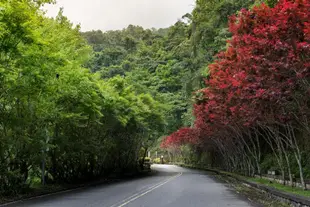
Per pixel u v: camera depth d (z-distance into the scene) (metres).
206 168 60.25
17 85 16.45
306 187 18.47
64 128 24.19
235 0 48.09
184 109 74.25
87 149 25.52
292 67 12.98
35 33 15.23
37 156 19.86
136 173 46.25
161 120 46.25
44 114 19.44
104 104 27.78
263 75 14.67
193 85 56.72
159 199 16.70
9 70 14.97
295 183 20.52
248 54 15.11
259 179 28.17
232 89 20.20
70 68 21.02
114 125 32.50
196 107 33.84
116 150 38.19
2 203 15.70
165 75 79.06
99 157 33.25
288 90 14.13
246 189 23.53
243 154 37.38
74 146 24.44
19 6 14.21
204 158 71.69
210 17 54.50
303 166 23.80
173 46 92.56
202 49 56.09
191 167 70.88
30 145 18.70
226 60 21.58
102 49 100.31
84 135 26.17
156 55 91.31
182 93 74.81
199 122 39.25
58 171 26.45
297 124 21.22
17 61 15.93
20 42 15.73
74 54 23.42
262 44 13.51
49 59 16.98
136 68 77.94
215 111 28.09
